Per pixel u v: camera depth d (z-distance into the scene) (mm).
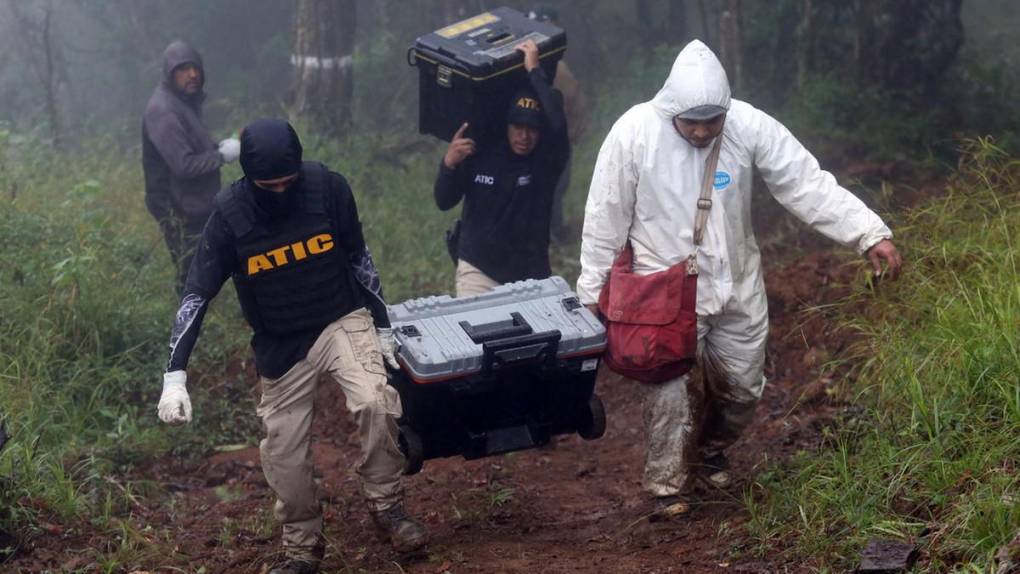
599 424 4859
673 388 4832
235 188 4223
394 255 9109
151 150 7312
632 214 4770
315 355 4363
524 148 5781
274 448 4402
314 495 4500
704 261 4680
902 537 4000
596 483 5875
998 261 5680
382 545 4895
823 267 7555
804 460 4965
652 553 4617
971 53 13352
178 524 5371
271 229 4215
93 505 5348
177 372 4184
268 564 4750
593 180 4770
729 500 5004
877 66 11273
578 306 4773
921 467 4344
